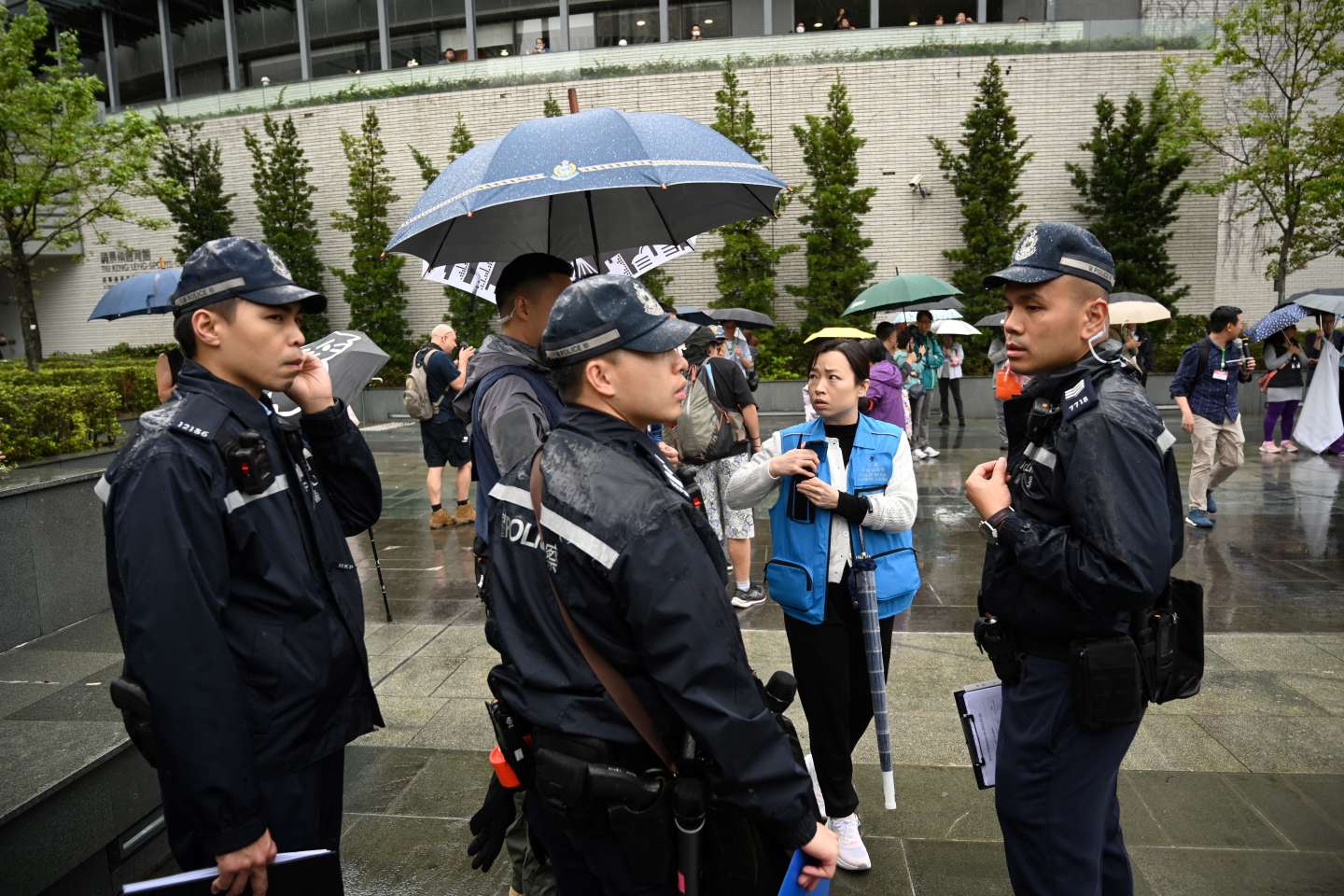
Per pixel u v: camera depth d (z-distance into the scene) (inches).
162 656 64.5
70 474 182.5
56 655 157.8
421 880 109.3
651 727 60.7
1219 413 269.6
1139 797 122.2
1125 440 68.8
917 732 143.6
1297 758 131.6
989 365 625.9
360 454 92.0
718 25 770.8
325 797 80.1
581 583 59.0
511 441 83.2
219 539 69.8
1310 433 344.2
